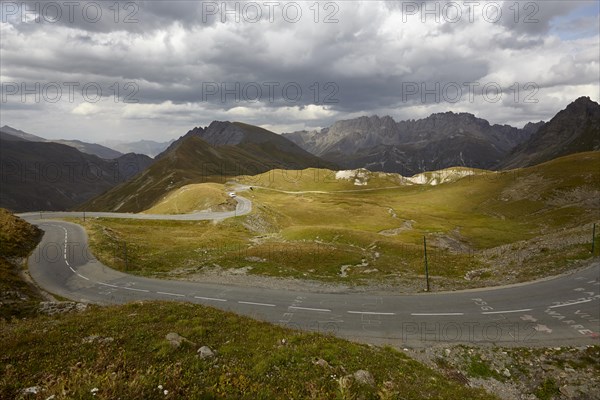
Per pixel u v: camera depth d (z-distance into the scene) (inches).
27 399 438.0
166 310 864.9
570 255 1617.9
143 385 468.8
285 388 534.6
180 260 1988.2
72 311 1023.6
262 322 880.3
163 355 592.7
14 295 1268.5
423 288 1386.6
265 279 1533.0
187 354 614.9
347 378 547.8
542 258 1690.5
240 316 904.3
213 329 761.6
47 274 1690.5
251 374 564.1
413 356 874.1
